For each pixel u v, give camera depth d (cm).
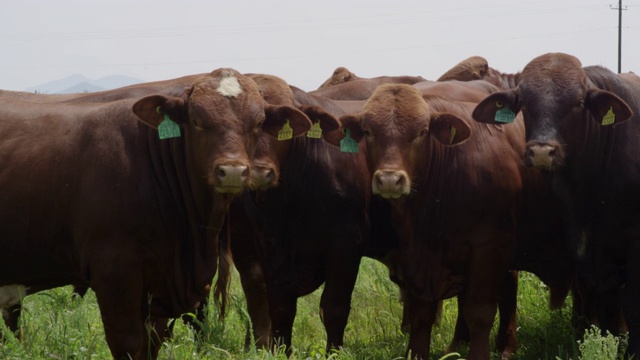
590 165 1265
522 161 1349
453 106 1368
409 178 1251
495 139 1319
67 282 1134
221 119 1030
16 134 1086
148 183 1055
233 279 1994
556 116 1230
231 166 996
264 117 1069
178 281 1080
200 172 1045
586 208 1281
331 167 1355
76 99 1558
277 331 1392
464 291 1295
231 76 1069
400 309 1656
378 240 1437
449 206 1273
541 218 1379
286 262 1380
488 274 1269
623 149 1256
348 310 1361
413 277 1295
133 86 1612
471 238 1267
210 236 1088
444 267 1295
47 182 1058
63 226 1060
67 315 1384
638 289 1230
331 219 1353
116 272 1030
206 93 1042
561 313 1542
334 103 1471
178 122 1059
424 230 1288
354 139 1312
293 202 1358
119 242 1034
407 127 1252
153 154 1064
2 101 1123
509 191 1282
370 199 1402
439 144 1280
